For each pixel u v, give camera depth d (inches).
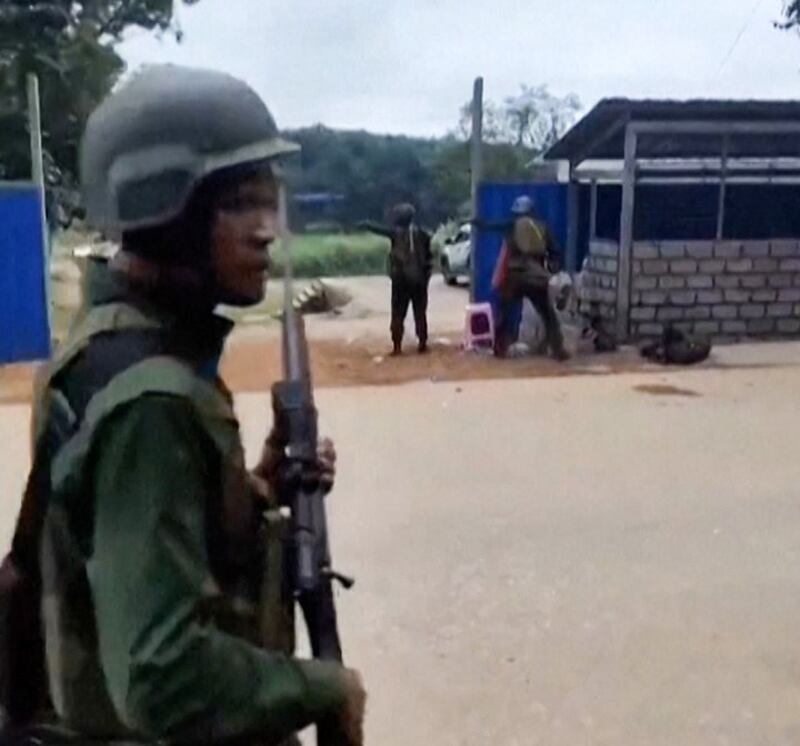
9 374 464.1
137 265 51.1
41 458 50.8
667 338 504.7
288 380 65.3
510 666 178.9
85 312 52.2
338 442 338.3
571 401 407.8
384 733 156.6
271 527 54.1
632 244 545.3
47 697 53.3
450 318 686.5
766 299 564.7
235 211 51.3
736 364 495.2
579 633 191.9
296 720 50.4
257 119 52.2
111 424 47.1
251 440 279.3
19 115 1019.3
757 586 215.6
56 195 584.1
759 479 295.0
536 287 500.7
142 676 45.5
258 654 49.6
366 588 212.2
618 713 163.2
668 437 346.3
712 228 605.6
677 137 553.0
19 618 52.5
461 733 156.9
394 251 521.0
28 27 1026.7
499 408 394.3
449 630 193.0
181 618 46.1
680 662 180.5
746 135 551.5
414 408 394.9
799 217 610.9
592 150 578.9
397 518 258.2
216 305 52.3
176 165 50.0
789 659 181.8
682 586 215.2
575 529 250.8
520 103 1350.9
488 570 223.1
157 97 50.6
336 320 674.2
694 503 272.2
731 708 165.0
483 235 555.8
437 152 1234.0
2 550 187.8
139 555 46.1
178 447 47.3
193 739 47.0
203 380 49.7
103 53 1045.8
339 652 57.4
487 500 274.1
